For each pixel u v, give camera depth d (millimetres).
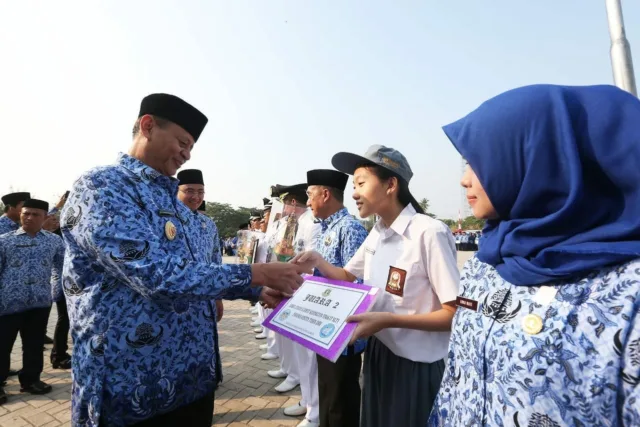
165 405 1610
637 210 724
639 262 710
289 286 1725
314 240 4039
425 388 1807
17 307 3971
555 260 819
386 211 2059
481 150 954
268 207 7395
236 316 8500
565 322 767
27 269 4074
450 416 1035
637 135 729
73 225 1491
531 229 857
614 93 804
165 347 1617
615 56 4113
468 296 1069
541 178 854
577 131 828
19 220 5262
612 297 721
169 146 1781
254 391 4113
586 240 776
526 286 877
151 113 1770
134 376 1525
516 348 828
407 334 1822
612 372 689
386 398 1916
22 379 4062
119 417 1492
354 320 1537
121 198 1543
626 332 681
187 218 1954
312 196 3350
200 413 1840
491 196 964
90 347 1496
